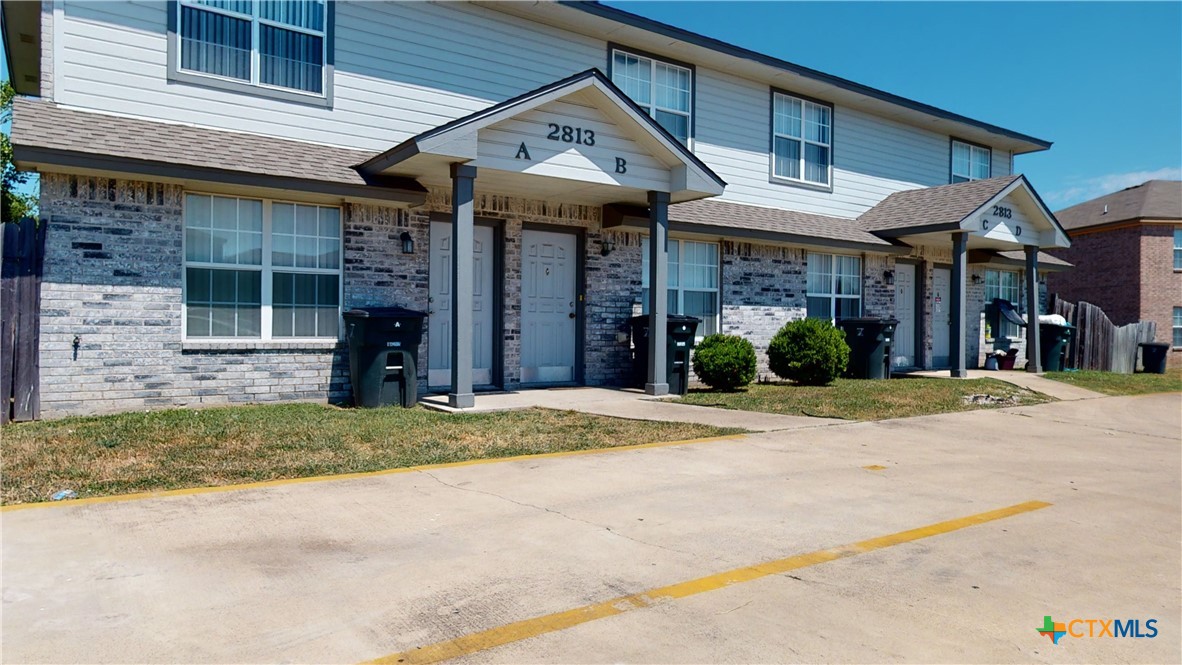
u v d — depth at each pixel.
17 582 4.05
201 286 9.80
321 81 10.98
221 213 9.95
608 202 12.90
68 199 8.83
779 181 16.53
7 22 11.59
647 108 14.47
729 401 11.90
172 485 6.03
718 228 14.10
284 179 9.58
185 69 9.95
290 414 9.12
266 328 10.23
